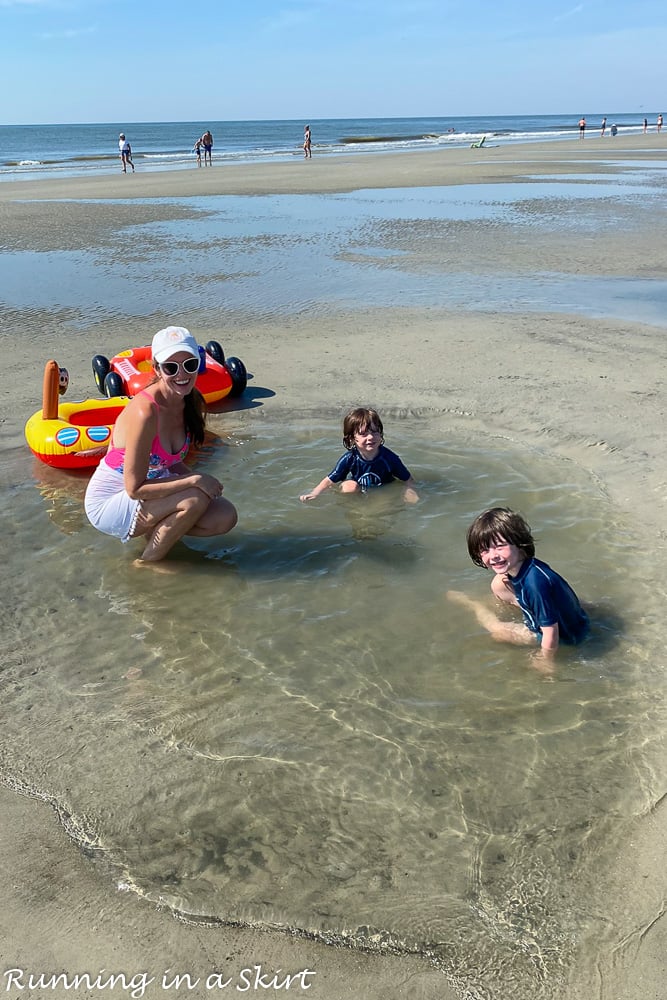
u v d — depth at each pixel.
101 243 17.27
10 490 6.14
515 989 2.50
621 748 3.46
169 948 2.65
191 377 4.75
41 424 6.54
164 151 68.44
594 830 3.05
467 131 112.19
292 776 3.34
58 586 4.84
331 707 3.76
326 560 5.07
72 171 40.84
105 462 5.13
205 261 15.07
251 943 2.66
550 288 12.36
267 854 2.98
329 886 2.85
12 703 3.84
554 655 4.07
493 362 8.84
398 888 2.83
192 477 4.86
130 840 3.05
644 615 4.39
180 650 4.22
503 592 4.50
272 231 18.52
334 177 32.22
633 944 2.62
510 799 3.20
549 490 5.88
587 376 8.30
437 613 4.48
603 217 19.72
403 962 2.59
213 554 5.18
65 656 4.19
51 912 2.77
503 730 3.58
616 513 5.50
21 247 16.86
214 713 3.74
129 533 5.00
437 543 5.23
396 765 3.39
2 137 121.62
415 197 24.80
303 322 10.73
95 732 3.62
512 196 24.56
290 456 6.62
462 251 15.60
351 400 7.84
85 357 9.31
